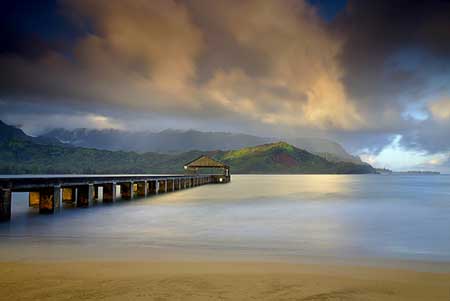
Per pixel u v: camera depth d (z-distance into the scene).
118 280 7.28
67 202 25.98
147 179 36.66
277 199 37.69
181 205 27.88
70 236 13.59
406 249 11.91
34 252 10.44
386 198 41.56
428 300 6.29
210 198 36.78
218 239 13.41
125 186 31.84
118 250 10.91
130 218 19.41
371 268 8.88
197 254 10.46
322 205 30.61
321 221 19.44
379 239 13.92
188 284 7.02
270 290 6.68
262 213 23.28
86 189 24.08
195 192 47.00
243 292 6.54
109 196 28.09
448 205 31.56
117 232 14.75
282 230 15.99
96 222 17.59
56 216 19.17
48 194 20.00
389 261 9.95
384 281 7.51
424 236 14.70
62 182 20.88
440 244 12.91
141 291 6.54
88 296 6.25
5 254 10.13
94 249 11.03
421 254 11.08
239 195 42.97
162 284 7.00
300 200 36.53
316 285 7.07
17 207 23.52
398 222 19.36
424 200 38.22
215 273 7.98
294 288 6.83
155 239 13.20
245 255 10.44
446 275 8.18
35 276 7.57
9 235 13.62
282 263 9.30
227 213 22.97
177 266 8.70
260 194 46.31
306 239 13.73
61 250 10.80
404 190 65.19
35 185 18.20
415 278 7.87
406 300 6.27
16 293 6.41
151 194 38.50
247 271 8.24
